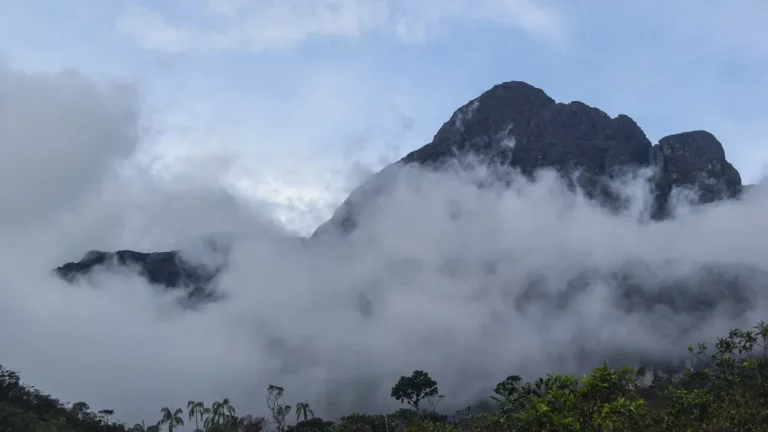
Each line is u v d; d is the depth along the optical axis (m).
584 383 26.20
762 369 38.59
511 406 28.09
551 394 25.84
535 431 25.33
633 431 29.19
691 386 44.00
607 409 25.92
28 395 84.56
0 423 66.25
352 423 88.00
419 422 66.56
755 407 34.44
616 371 27.02
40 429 67.19
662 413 35.75
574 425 25.14
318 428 99.19
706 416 34.38
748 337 41.09
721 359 41.19
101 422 94.38
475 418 65.94
